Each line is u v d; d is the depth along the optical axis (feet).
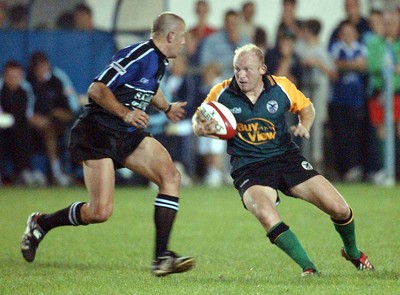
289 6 201.46
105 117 83.30
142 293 69.00
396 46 199.72
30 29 190.70
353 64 197.57
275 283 74.02
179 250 100.63
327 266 86.22
